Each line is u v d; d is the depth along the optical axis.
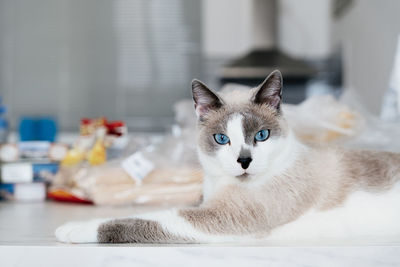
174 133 2.21
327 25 3.80
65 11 3.90
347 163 1.07
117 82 3.89
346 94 2.10
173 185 1.76
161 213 0.98
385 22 2.40
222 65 3.88
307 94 3.77
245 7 3.87
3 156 2.08
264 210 0.98
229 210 0.97
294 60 3.49
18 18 3.89
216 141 1.03
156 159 1.86
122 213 1.52
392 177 1.05
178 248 0.85
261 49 3.58
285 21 3.83
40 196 2.10
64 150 2.13
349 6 3.18
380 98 2.47
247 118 1.00
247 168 0.97
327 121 1.68
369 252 0.84
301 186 1.01
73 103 3.88
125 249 0.85
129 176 1.77
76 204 1.91
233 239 0.96
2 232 1.10
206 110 1.08
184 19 3.90
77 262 0.85
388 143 1.71
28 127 2.30
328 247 0.84
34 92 3.88
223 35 3.89
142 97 3.89
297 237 0.99
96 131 2.13
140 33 3.91
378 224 1.01
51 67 3.89
